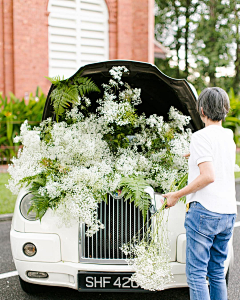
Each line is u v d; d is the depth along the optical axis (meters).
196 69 30.67
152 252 2.60
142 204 2.75
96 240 2.84
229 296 3.34
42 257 2.85
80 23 13.09
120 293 3.45
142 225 2.87
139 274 2.53
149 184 3.22
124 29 13.80
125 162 3.23
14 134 9.68
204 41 29.25
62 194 2.91
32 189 2.98
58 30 12.73
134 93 3.79
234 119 12.98
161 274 2.51
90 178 2.84
